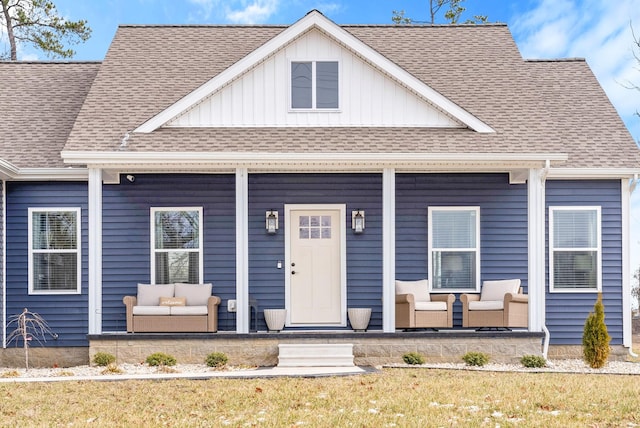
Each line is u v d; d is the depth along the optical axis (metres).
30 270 13.62
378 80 13.75
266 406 8.63
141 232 13.83
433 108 13.69
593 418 8.03
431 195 14.02
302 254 14.14
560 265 13.82
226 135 13.17
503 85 15.16
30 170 13.42
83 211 13.74
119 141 12.84
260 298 14.02
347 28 17.20
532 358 12.12
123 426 7.71
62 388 9.77
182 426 7.68
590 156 13.89
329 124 13.66
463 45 16.56
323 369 11.50
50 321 13.59
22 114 15.32
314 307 14.09
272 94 13.66
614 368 12.19
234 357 12.32
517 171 13.60
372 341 12.37
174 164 12.50
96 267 12.52
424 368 11.70
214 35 16.78
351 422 7.81
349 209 14.08
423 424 7.73
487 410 8.40
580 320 13.75
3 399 9.05
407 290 13.59
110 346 12.31
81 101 15.85
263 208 14.05
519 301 12.74
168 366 11.96
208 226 13.94
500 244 13.98
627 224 13.79
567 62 17.05
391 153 12.34
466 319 12.93
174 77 15.21
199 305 13.24
